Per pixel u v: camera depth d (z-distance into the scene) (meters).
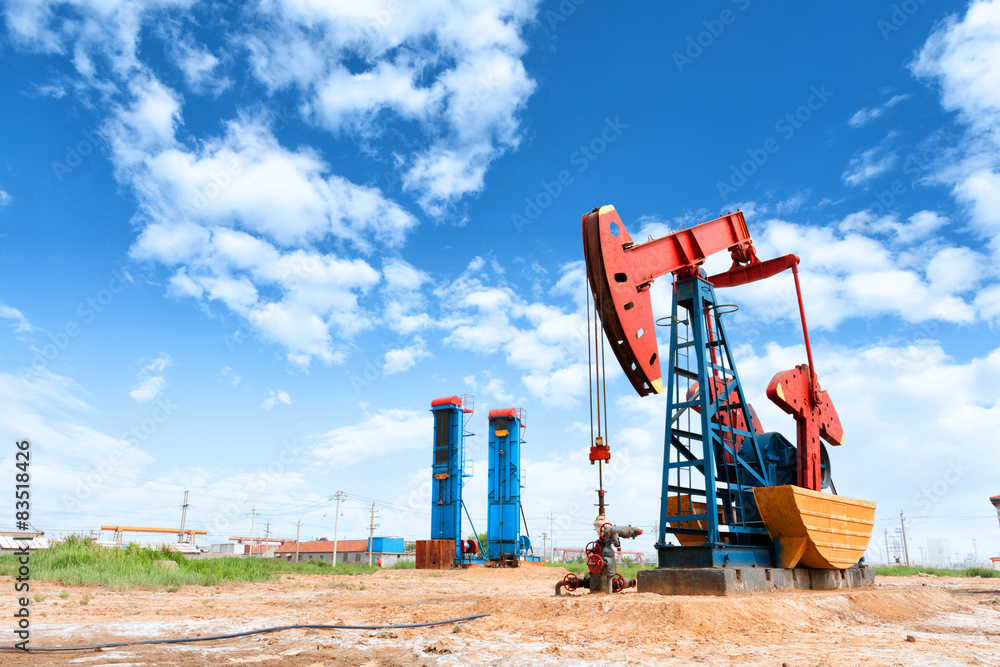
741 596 13.03
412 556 91.19
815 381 18.70
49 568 21.89
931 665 7.51
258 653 8.96
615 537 14.50
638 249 16.30
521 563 47.91
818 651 8.55
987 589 25.38
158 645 9.65
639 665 7.65
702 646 8.98
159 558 29.06
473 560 50.28
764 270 19.22
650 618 11.02
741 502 16.19
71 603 15.36
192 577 23.66
